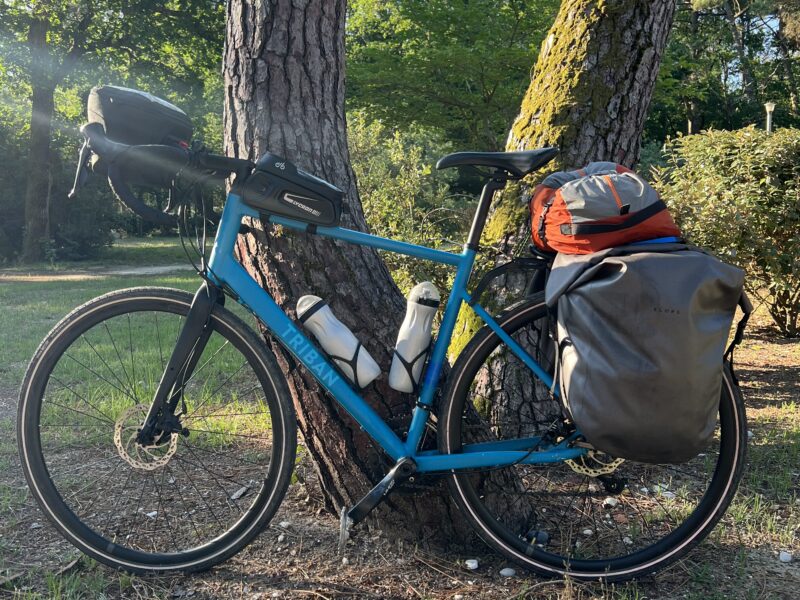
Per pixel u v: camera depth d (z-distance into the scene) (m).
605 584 2.24
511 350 2.24
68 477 2.99
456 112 17.16
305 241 2.35
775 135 6.29
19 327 7.49
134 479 2.98
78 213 21.58
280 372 2.21
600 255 1.88
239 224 2.15
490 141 16.89
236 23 2.40
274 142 2.35
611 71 2.89
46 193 20.22
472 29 15.55
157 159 2.02
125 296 2.19
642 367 1.78
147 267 19.27
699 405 1.81
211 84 24.91
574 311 1.87
